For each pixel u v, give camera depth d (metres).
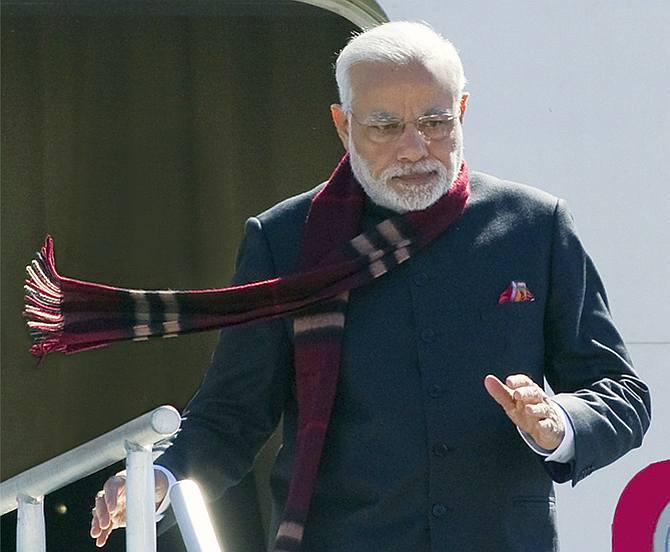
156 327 9.73
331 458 9.53
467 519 9.32
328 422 9.48
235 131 18.72
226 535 17.34
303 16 18.52
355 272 9.61
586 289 9.85
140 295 9.77
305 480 9.37
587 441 9.03
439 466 9.33
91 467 8.60
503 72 14.30
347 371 9.55
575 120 14.30
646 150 14.30
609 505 14.05
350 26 18.31
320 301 9.59
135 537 8.30
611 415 9.26
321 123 18.55
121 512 9.24
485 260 9.66
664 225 14.28
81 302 9.77
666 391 14.23
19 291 18.98
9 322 18.98
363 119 9.37
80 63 18.91
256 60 18.66
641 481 11.16
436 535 9.28
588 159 14.30
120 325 9.73
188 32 18.81
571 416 9.05
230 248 18.69
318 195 10.08
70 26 18.88
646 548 11.12
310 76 18.58
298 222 10.05
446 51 9.45
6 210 18.97
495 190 9.92
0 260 18.95
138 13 18.61
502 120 14.30
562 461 9.08
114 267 18.89
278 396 9.96
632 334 14.27
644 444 14.12
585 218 14.30
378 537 9.36
